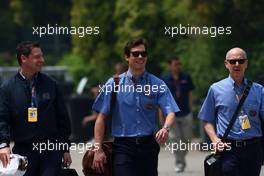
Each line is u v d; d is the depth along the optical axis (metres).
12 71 80.56
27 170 26.78
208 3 58.34
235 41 59.38
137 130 26.81
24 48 26.69
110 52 74.88
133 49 26.89
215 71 61.03
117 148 26.92
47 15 103.06
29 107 26.69
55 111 27.22
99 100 27.19
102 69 75.38
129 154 26.77
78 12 75.56
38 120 26.73
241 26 58.62
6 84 26.83
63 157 27.38
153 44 68.81
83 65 85.38
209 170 27.44
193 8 59.53
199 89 61.97
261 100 27.53
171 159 52.88
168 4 67.19
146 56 26.98
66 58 96.88
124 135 26.86
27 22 103.12
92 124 62.84
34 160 26.81
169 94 27.08
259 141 27.56
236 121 27.28
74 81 85.19
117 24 73.06
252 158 27.33
